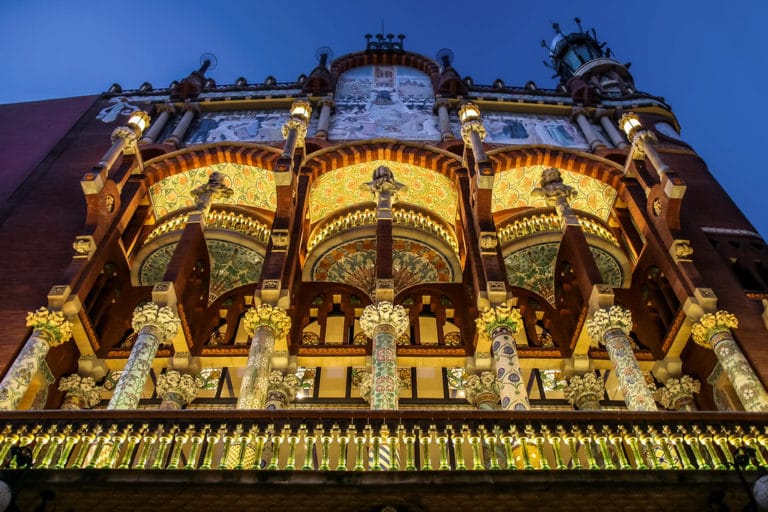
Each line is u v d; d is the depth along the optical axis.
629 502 8.60
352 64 24.77
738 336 13.79
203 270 16.08
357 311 17.16
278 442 8.96
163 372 16.16
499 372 12.36
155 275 17.58
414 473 8.38
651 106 22.28
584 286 14.25
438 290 17.30
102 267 14.92
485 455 10.59
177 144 19.47
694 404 14.74
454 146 18.98
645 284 16.25
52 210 16.81
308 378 16.42
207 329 16.47
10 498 7.96
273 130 20.39
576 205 18.55
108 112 21.44
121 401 11.62
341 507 8.43
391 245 14.75
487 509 8.52
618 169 17.69
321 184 18.11
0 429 9.06
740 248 16.69
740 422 9.56
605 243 18.23
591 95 22.41
